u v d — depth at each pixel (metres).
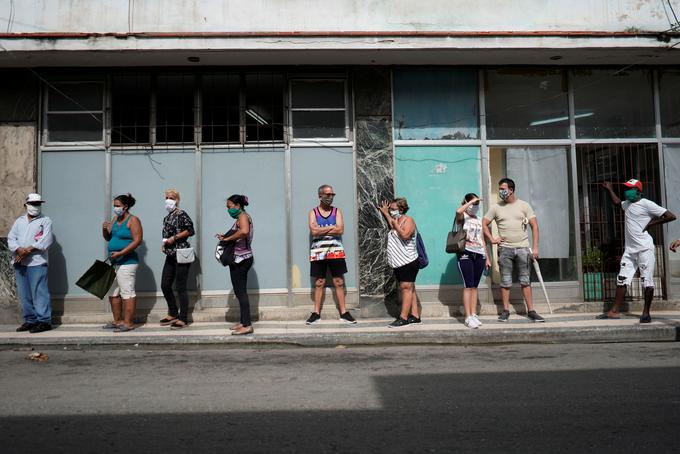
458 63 9.36
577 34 8.67
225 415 4.45
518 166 9.52
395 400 4.80
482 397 4.87
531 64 9.48
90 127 9.25
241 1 8.77
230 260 7.49
